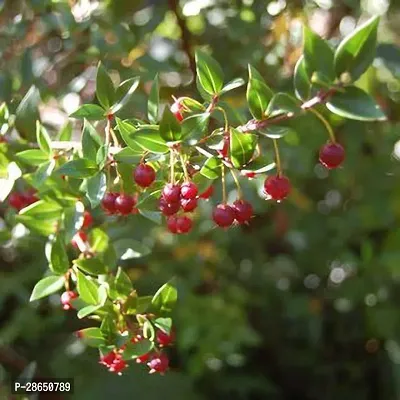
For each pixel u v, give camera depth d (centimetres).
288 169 64
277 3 65
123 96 43
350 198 77
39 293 46
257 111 39
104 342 43
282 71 67
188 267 75
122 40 58
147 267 73
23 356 72
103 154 41
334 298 81
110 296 44
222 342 74
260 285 81
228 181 62
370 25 37
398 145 77
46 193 46
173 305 44
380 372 84
